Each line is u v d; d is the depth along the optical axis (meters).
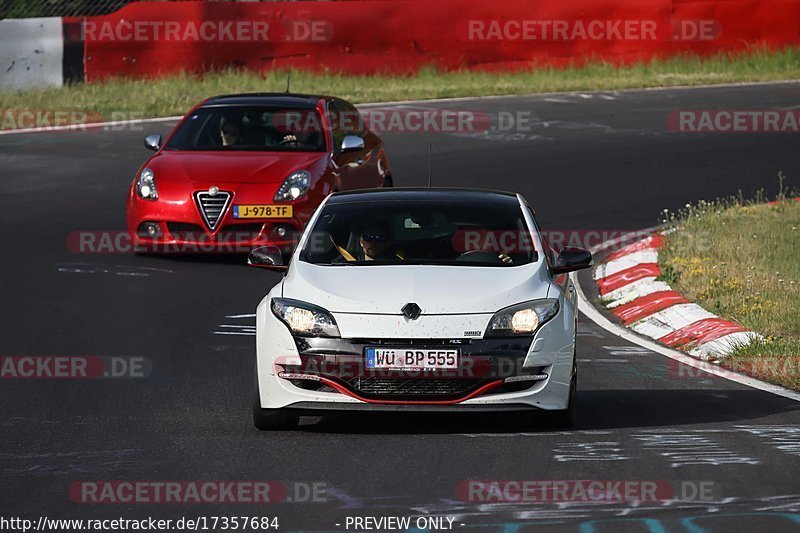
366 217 31.11
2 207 59.09
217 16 96.12
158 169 49.69
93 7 99.19
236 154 51.06
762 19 105.75
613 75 102.12
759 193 61.31
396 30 100.38
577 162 70.75
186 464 24.83
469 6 101.31
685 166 70.06
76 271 46.97
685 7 104.50
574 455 25.41
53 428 27.83
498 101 91.25
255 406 27.55
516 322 27.06
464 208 31.55
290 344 27.02
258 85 94.75
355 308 27.09
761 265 47.38
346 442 26.53
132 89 90.62
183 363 34.38
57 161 70.25
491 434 27.25
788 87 96.25
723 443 26.45
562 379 27.30
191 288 44.47
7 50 87.94
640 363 35.31
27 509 22.00
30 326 38.88
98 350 35.91
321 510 21.77
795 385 32.69
